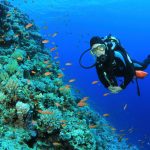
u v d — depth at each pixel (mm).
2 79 7750
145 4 58906
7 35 10906
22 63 9648
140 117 40312
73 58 118312
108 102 40344
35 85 8094
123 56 4098
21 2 39750
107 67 4156
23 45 11742
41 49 14641
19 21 14898
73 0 42531
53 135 6289
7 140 5582
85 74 79750
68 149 6219
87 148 6066
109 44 4180
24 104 6246
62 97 8578
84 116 9859
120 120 31734
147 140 17156
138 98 56031
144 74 4184
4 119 6285
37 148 6105
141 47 133625
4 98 6629
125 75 4086
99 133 11297
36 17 53031
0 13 11281
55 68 12578
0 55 9891
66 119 7023
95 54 4230
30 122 6367
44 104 7480
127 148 13305
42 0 39875
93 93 44156
